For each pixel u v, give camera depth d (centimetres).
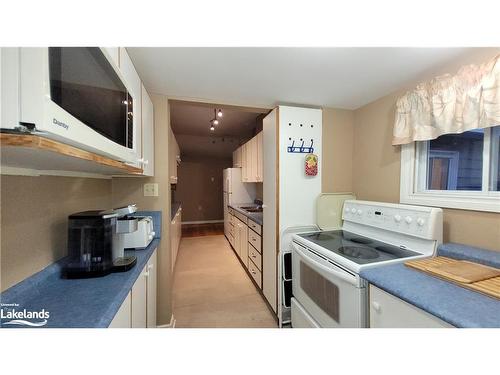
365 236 180
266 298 227
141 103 144
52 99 52
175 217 336
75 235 101
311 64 139
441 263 113
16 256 83
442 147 153
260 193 437
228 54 127
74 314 73
